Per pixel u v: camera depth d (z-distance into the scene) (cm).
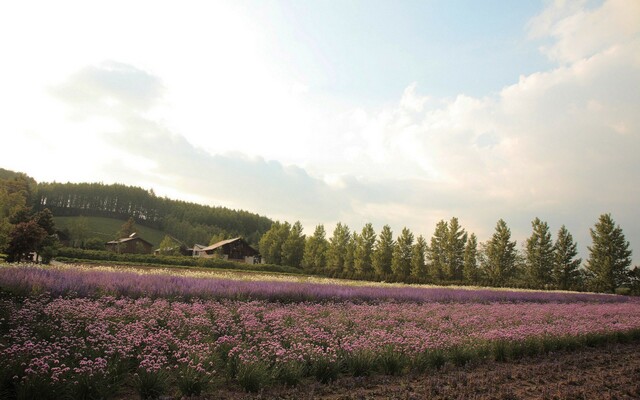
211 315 1014
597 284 4300
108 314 853
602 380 692
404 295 1781
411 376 676
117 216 14512
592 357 890
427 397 552
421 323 1167
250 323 877
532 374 712
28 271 1243
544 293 2794
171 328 799
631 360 886
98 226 12762
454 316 1303
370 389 600
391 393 576
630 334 1134
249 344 734
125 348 609
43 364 496
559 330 1065
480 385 631
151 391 507
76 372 517
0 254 3947
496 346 834
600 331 1123
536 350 893
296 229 6631
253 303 1248
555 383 667
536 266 4534
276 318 1000
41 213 4450
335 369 638
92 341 645
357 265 5516
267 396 536
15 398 455
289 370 610
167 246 7656
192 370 551
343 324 1017
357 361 670
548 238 4547
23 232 3347
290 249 6469
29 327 708
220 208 16625
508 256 4631
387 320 1130
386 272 5297
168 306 1038
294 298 1470
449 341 866
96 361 540
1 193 5234
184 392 522
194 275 2125
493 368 757
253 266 5150
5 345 591
